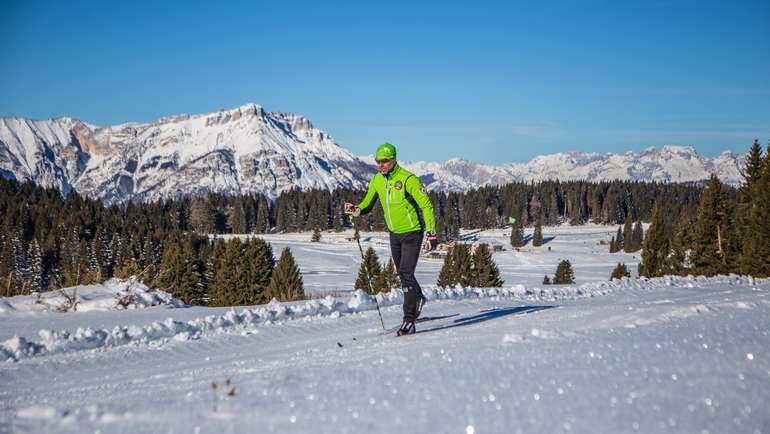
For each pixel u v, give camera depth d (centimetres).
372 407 237
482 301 921
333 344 507
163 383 358
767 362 293
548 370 287
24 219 9156
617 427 203
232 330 641
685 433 197
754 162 3244
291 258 3588
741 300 605
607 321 474
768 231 2700
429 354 359
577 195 17212
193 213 16038
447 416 221
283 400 255
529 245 12675
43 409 264
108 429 230
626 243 11800
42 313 817
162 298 965
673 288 1091
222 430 218
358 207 599
